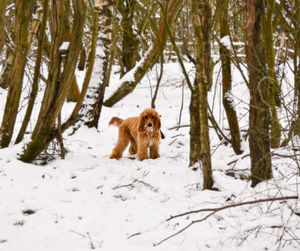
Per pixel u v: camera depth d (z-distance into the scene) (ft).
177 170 18.69
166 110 37.06
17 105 21.91
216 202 14.39
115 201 15.52
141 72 40.14
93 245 11.48
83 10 19.30
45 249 11.21
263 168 15.12
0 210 14.07
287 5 18.78
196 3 14.94
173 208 14.35
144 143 22.61
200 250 10.91
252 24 14.51
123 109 38.78
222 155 22.04
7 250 11.03
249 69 15.05
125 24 46.26
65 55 19.49
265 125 14.87
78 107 21.35
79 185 17.10
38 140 19.83
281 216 12.21
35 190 16.21
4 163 19.22
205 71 15.74
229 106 20.89
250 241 11.28
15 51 21.36
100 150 25.94
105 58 30.09
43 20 20.54
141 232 12.50
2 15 22.00
